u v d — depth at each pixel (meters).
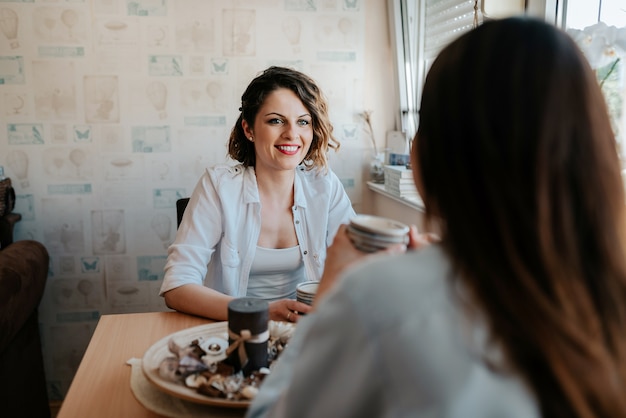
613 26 1.22
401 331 0.42
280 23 2.41
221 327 1.11
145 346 1.08
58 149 2.34
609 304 0.46
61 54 2.28
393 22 2.43
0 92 2.27
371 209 2.64
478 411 0.40
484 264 0.44
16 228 2.36
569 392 0.41
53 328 2.46
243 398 0.81
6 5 2.22
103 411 0.84
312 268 1.63
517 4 1.55
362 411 0.43
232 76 2.40
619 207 0.48
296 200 1.62
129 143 2.38
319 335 0.46
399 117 2.53
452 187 0.47
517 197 0.44
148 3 2.30
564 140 0.44
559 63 0.45
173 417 0.81
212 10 2.35
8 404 1.72
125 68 2.33
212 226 1.52
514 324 0.42
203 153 2.43
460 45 0.48
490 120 0.45
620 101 1.24
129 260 2.46
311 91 1.55
